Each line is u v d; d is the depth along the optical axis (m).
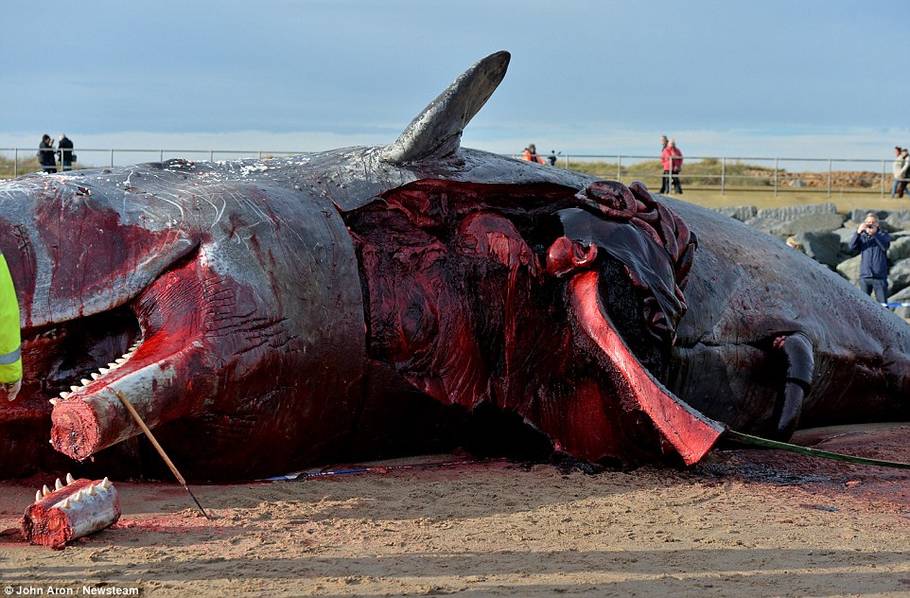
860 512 7.84
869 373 11.99
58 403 6.67
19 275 7.57
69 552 6.29
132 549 6.36
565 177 10.05
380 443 8.88
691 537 6.91
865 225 22.34
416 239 8.84
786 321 11.14
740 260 11.45
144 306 7.67
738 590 5.82
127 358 7.32
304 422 8.13
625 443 8.73
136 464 8.02
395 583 5.82
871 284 22.28
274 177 8.73
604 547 6.62
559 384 8.92
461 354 8.79
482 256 8.92
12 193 7.83
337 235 8.32
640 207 9.47
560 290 8.96
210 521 7.00
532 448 9.30
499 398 8.97
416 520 7.17
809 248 30.77
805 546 6.78
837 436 11.37
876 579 6.09
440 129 8.81
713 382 10.64
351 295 8.22
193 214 7.82
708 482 8.53
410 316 8.55
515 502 7.72
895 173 37.91
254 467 8.13
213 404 7.48
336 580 5.85
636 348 8.97
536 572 6.08
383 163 8.88
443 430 9.12
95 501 6.58
